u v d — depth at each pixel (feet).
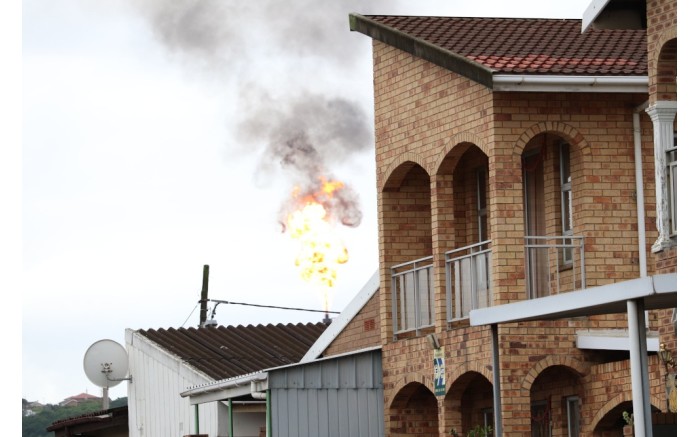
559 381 75.00
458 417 77.36
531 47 77.66
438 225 78.13
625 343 69.77
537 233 79.10
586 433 72.08
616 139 74.23
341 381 83.25
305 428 82.33
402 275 83.05
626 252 73.82
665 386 63.72
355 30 84.17
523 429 71.67
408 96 80.69
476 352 74.64
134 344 105.60
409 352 81.10
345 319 93.15
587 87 71.61
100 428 109.09
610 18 67.31
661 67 63.05
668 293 49.70
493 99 73.20
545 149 78.07
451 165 77.97
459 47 77.30
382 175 83.41
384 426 82.94
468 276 76.84
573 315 58.95
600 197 73.82
